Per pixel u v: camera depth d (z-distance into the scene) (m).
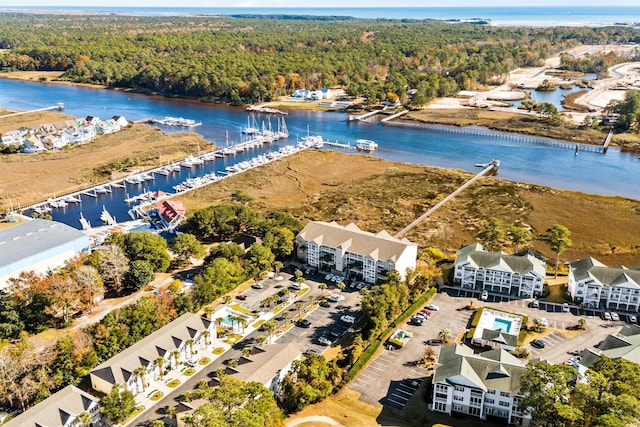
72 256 184.00
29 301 152.62
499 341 142.62
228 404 108.62
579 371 127.81
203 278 168.00
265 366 126.12
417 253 192.88
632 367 114.38
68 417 112.88
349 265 181.50
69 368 130.00
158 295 157.88
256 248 183.12
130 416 120.75
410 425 119.38
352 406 124.94
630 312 161.50
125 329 142.12
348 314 161.12
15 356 127.88
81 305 155.00
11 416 118.75
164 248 186.75
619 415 99.25
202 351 143.88
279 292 172.38
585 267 168.50
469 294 173.12
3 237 184.62
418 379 133.88
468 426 119.25
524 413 116.25
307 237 189.38
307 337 150.00
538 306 165.00
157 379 133.12
